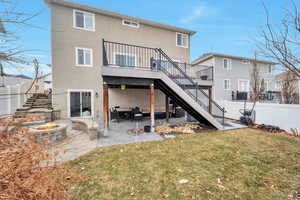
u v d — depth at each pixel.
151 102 6.21
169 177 2.79
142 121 8.71
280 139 5.23
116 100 10.87
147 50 10.85
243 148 4.32
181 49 12.51
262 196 2.26
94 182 2.62
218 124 6.57
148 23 11.12
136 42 10.89
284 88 8.02
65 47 9.02
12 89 7.30
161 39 11.73
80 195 2.28
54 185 1.55
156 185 2.54
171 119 9.50
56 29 8.79
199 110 6.29
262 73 16.08
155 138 5.34
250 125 7.36
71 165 3.26
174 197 2.25
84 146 4.52
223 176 2.82
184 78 7.52
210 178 2.75
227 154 3.88
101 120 8.80
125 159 3.58
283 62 2.46
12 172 1.37
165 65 9.99
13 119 1.80
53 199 1.51
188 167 3.17
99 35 9.81
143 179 2.73
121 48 10.40
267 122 7.17
